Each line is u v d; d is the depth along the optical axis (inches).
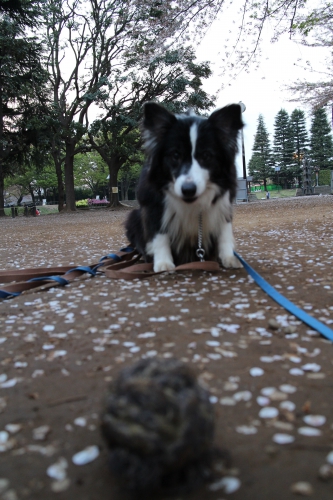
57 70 244.8
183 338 21.5
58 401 15.7
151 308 27.0
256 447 12.3
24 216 252.5
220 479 11.0
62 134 240.7
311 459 11.8
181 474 10.3
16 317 26.9
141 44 128.2
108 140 260.2
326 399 14.9
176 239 39.6
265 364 18.0
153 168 36.8
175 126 35.0
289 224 84.1
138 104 243.4
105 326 24.1
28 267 48.6
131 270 38.5
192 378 10.6
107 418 9.9
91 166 475.5
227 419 13.9
